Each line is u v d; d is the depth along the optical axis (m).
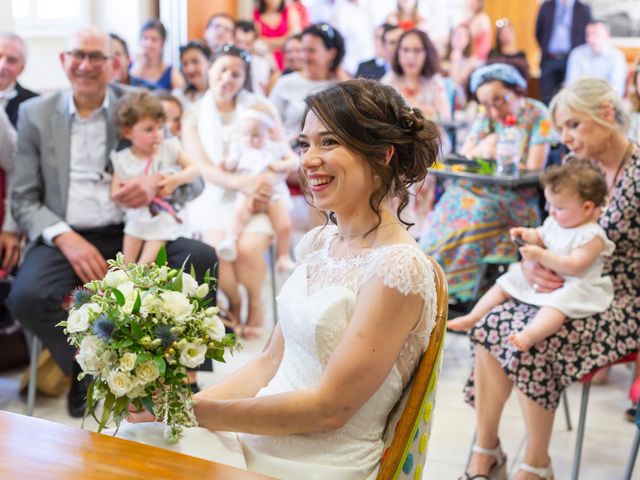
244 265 4.43
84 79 3.59
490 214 4.23
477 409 3.01
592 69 8.12
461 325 3.13
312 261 2.04
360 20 8.39
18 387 3.83
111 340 1.68
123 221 3.75
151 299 1.71
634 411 3.62
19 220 3.68
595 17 9.25
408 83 5.76
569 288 2.95
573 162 3.03
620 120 3.11
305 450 1.90
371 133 1.85
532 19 9.93
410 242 1.89
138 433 1.88
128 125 3.64
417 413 1.78
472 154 4.77
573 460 3.27
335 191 1.89
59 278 3.49
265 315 4.87
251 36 6.99
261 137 4.57
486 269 4.44
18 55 4.40
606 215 3.08
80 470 1.50
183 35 7.23
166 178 3.70
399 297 1.80
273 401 1.84
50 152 3.66
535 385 2.89
